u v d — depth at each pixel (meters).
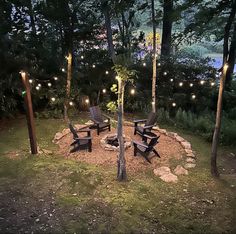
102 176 6.82
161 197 6.10
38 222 5.21
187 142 9.02
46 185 6.43
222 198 6.14
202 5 10.38
